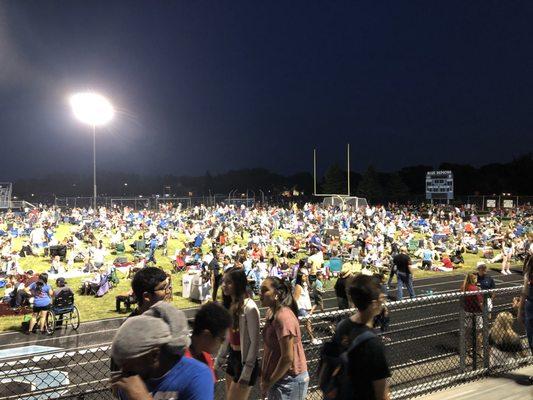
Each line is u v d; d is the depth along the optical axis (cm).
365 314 329
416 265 3048
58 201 6756
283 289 438
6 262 2569
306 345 574
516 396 577
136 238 4000
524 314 626
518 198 7725
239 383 433
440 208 6462
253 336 438
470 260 3366
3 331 1611
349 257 3189
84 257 2864
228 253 2822
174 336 228
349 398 310
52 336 1549
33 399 489
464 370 655
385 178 12900
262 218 4834
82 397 494
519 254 3300
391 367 623
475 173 12350
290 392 429
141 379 216
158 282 382
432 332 760
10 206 6431
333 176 11469
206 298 2072
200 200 7106
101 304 2025
